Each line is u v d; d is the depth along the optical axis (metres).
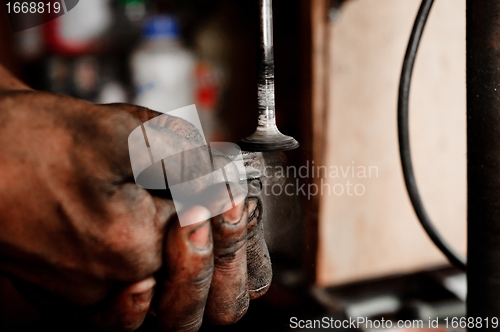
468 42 0.56
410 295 1.27
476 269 0.59
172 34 1.36
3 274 0.44
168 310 0.47
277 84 1.21
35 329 1.25
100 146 0.40
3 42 1.19
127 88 1.36
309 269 1.18
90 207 0.41
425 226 0.75
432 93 1.14
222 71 1.41
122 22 1.35
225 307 0.51
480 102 0.55
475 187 0.57
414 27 0.68
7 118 0.40
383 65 1.10
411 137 1.16
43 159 0.39
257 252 0.57
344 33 1.07
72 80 1.31
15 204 0.40
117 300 0.46
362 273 1.22
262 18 0.54
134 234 0.42
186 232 0.44
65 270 0.43
